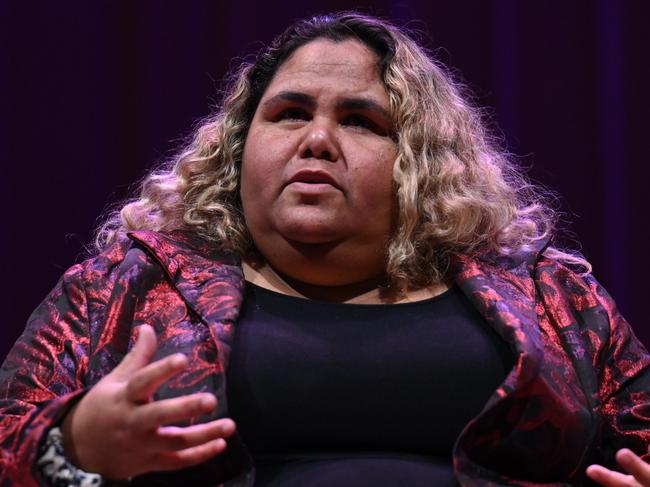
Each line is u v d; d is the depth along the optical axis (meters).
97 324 2.94
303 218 2.98
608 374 3.13
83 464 2.43
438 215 3.26
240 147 3.45
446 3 5.91
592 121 5.84
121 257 3.15
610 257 5.73
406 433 2.82
